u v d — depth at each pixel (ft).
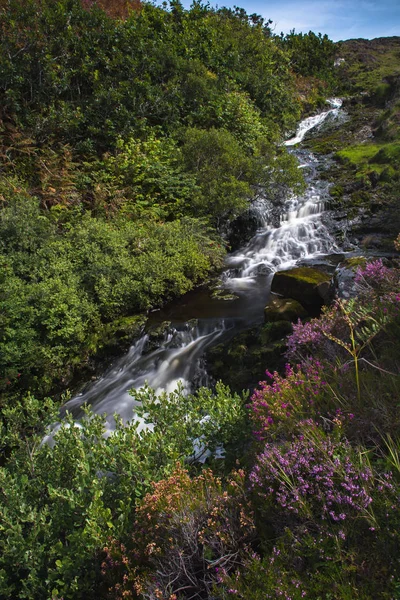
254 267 34.09
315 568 7.23
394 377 10.78
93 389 23.79
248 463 10.99
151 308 28.86
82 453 11.79
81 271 28.43
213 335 25.16
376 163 45.93
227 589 7.65
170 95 46.70
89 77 44.50
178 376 23.06
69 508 10.85
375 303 13.76
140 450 11.94
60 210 33.42
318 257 33.86
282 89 65.98
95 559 9.86
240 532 8.84
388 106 67.31
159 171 38.14
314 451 8.76
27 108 40.19
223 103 50.16
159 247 31.96
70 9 47.60
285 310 22.08
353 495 7.61
